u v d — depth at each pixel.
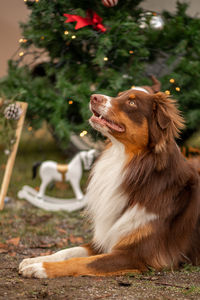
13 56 5.20
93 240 3.47
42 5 4.43
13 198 6.29
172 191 3.20
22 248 3.89
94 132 4.45
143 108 3.18
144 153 3.21
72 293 2.43
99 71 5.15
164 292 2.52
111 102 3.20
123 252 3.05
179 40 5.11
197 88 5.03
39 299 2.32
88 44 5.04
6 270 3.01
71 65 5.12
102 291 2.49
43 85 5.34
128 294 2.44
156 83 3.75
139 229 3.09
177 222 3.23
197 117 5.07
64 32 4.59
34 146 9.33
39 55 5.20
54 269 2.83
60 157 8.70
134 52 4.80
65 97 4.73
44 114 5.17
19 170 7.70
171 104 3.21
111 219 3.29
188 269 3.18
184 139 5.84
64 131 4.72
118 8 4.89
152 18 4.98
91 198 3.48
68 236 4.49
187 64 4.89
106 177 3.36
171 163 3.19
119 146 3.30
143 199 3.12
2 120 5.00
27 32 4.78
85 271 2.89
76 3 4.73
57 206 5.80
